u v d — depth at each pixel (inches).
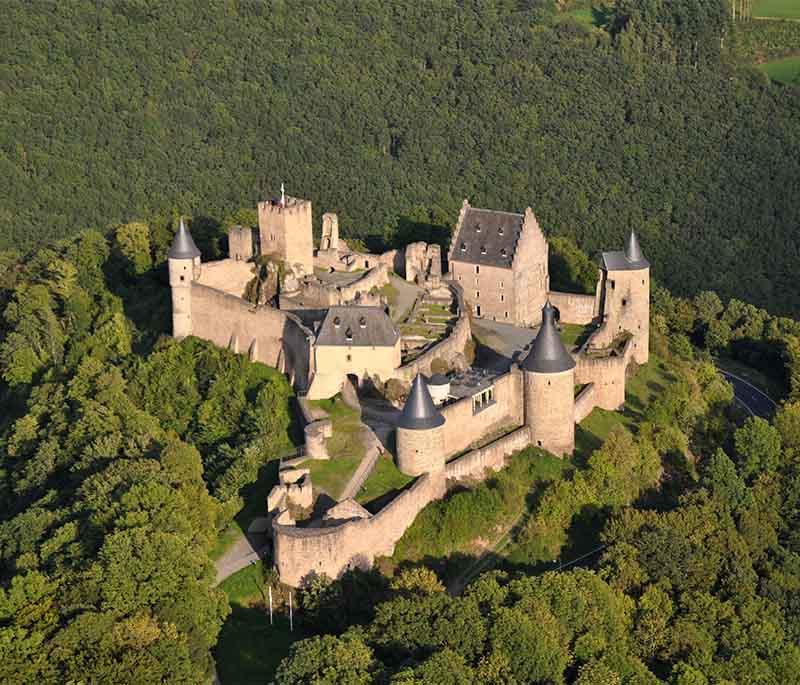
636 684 5703.7
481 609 5772.6
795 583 6879.9
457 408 6998.0
